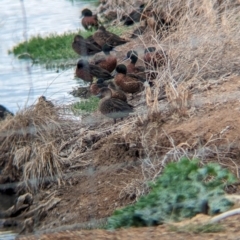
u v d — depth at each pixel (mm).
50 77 26016
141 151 17578
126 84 21672
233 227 11156
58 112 20609
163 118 18312
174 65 20578
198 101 18609
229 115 17578
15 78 26297
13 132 19297
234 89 19000
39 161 18250
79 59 26594
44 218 16875
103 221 15883
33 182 18062
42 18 35250
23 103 23000
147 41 26031
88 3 38438
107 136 19062
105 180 17328
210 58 20000
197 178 12445
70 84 24891
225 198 12039
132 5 30188
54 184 17938
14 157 18734
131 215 12172
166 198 12156
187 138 17000
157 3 25703
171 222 11789
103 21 33625
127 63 24906
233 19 20734
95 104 21578
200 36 20766
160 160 16734
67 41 30312
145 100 20406
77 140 19156
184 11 22859
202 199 12055
